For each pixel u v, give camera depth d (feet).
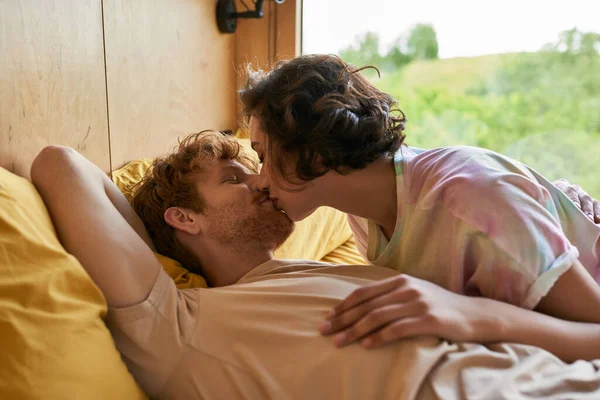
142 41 4.51
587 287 2.49
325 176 3.10
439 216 2.84
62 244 2.53
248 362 2.46
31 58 3.24
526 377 2.17
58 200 2.61
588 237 3.09
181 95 5.26
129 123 4.39
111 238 2.56
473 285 2.77
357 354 2.35
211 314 2.64
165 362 2.52
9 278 2.09
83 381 2.09
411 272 3.03
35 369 1.96
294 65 3.13
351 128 2.94
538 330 2.41
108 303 2.48
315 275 2.97
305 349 2.44
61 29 3.51
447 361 2.24
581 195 3.69
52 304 2.14
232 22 6.14
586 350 2.43
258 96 3.21
